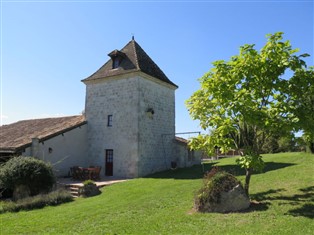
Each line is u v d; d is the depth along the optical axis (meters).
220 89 8.89
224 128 9.06
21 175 14.60
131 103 20.52
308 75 8.83
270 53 8.73
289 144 24.31
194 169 20.22
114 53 21.91
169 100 23.83
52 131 19.95
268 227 7.64
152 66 23.00
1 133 23.44
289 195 10.37
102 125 21.64
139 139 20.00
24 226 9.81
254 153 9.39
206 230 7.85
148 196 12.68
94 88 22.41
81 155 21.55
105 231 8.54
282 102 8.76
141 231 8.25
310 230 7.21
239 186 9.72
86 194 14.70
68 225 9.51
